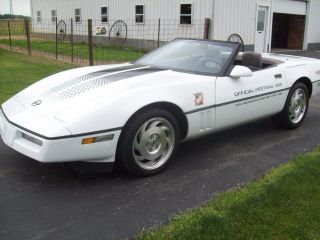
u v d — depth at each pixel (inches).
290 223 119.9
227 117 181.3
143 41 832.3
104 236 115.3
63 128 134.0
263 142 204.1
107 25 927.7
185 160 175.8
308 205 130.4
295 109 226.8
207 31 517.7
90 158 141.2
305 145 200.7
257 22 741.3
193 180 154.8
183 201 137.2
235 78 182.9
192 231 114.9
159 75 168.1
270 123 240.7
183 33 734.5
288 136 215.9
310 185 145.4
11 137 145.6
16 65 459.2
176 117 164.2
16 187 144.6
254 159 179.2
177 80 165.0
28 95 162.9
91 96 146.5
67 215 126.4
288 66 218.2
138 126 147.3
